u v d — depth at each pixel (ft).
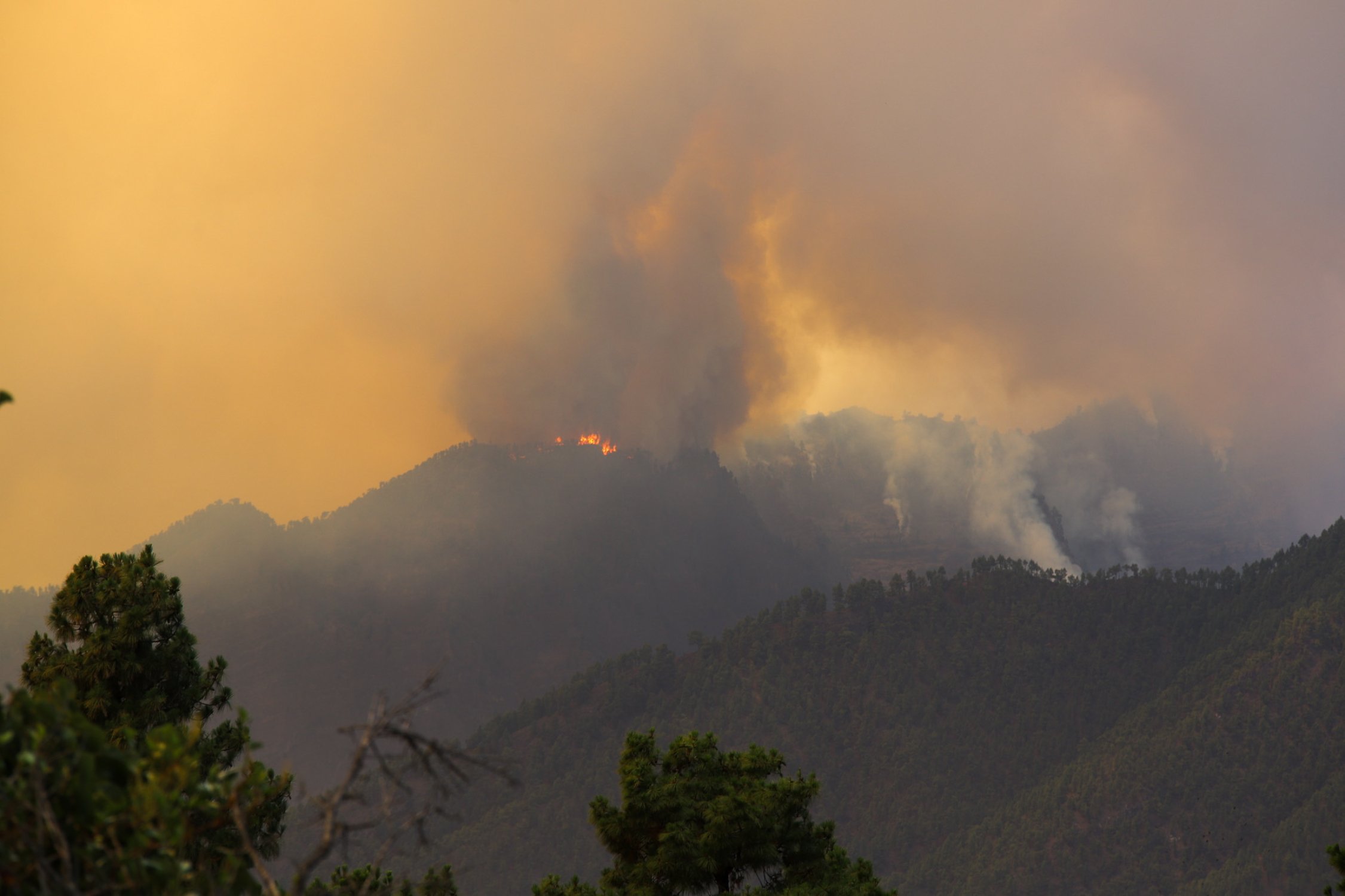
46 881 22.99
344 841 23.11
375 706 23.90
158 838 24.98
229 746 76.95
